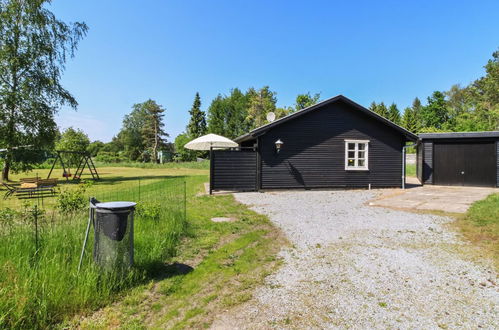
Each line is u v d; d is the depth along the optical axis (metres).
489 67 34.66
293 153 11.96
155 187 13.13
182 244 4.54
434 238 4.74
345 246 4.39
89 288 2.67
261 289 2.99
